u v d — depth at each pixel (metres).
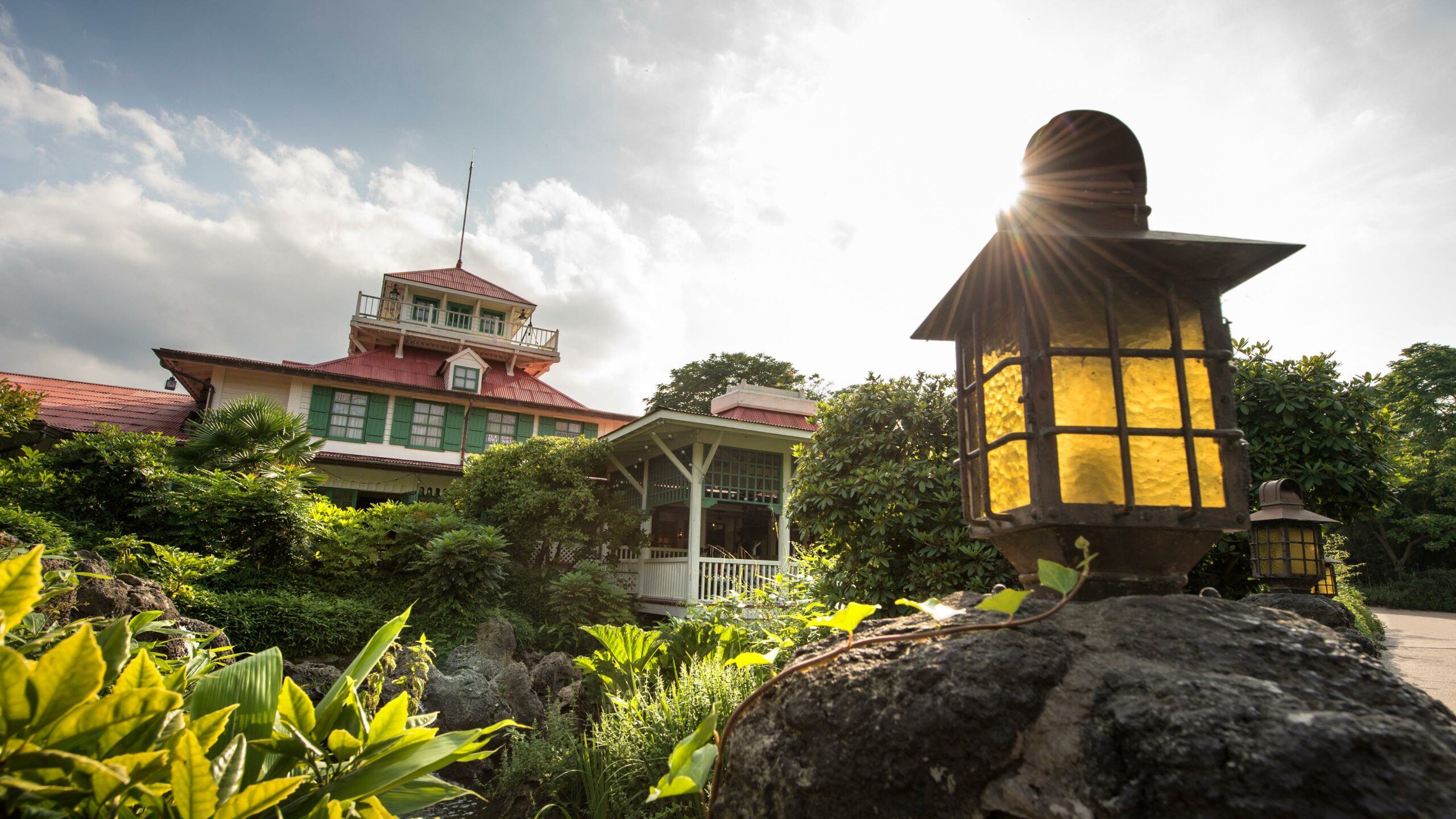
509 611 9.95
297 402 17.52
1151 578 1.57
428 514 11.41
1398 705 1.08
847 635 1.63
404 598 9.23
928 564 4.52
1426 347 35.31
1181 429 1.51
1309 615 3.42
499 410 20.02
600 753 3.65
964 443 1.94
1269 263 1.57
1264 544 4.05
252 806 1.32
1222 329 1.63
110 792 1.15
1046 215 1.73
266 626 7.25
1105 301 1.58
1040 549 1.61
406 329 22.20
